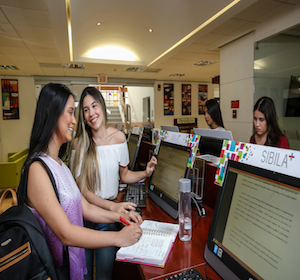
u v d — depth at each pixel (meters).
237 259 0.71
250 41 3.92
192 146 1.19
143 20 3.67
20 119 7.07
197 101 9.57
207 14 3.03
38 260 0.69
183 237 1.04
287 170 0.61
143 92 10.80
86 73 6.94
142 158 2.89
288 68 3.30
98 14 3.34
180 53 5.15
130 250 0.91
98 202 1.34
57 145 0.94
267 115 2.09
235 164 0.82
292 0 2.88
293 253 0.56
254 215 0.70
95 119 1.52
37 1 2.51
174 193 1.26
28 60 5.12
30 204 0.83
